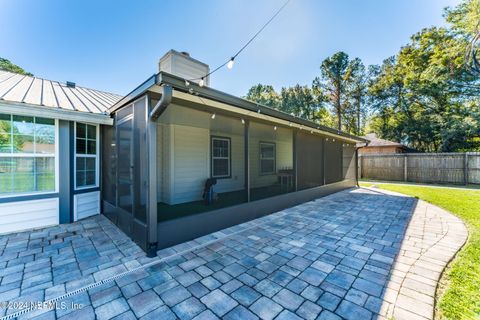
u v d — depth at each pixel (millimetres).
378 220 4652
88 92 6793
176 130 5547
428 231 3930
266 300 1994
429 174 11023
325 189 7668
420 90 14938
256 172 8266
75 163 4527
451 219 4703
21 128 3928
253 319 1758
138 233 3219
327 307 1902
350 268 2590
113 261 2744
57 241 3383
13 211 3799
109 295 2061
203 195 5973
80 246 3197
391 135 19688
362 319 1761
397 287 2201
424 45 14781
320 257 2885
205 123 5359
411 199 6961
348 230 3998
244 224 4379
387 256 2914
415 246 3248
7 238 3504
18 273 2439
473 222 4449
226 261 2766
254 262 2740
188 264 2682
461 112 13617
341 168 9164
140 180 3201
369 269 2568
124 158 3805
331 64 19688
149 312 1832
